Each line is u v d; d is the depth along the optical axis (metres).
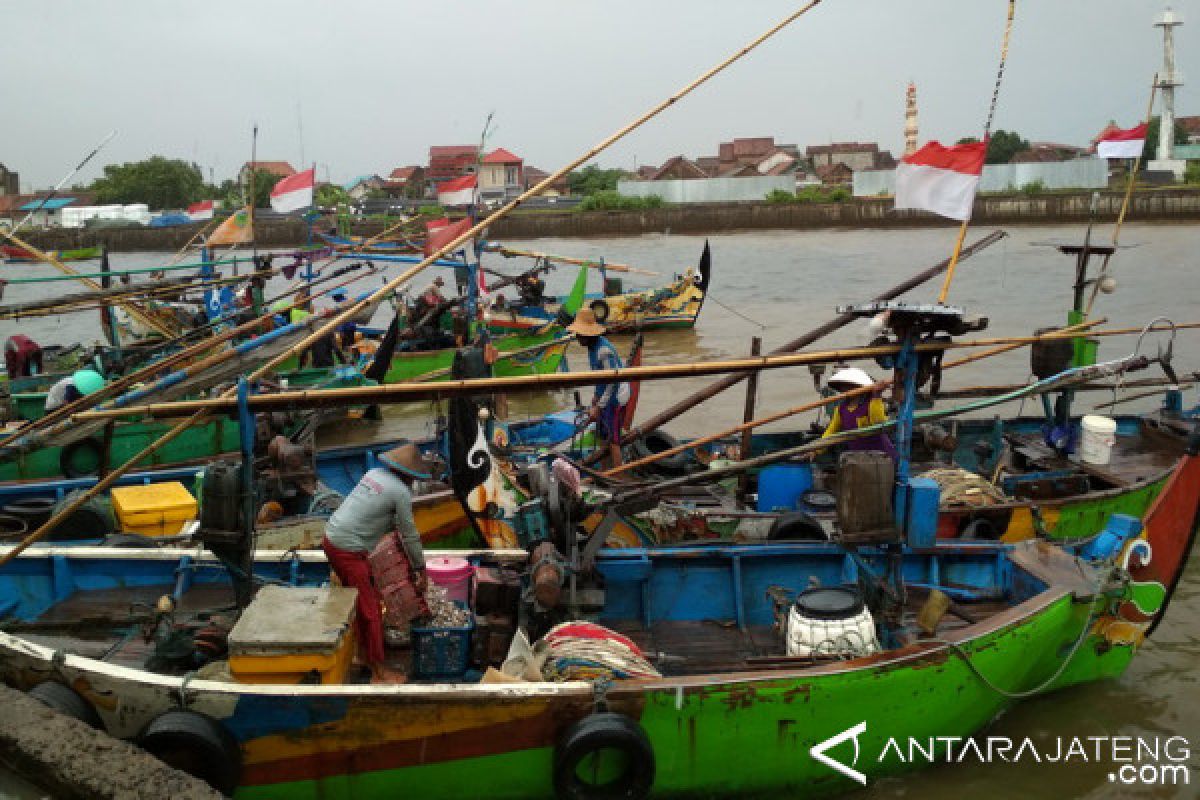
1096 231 51.66
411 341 20.33
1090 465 10.85
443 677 6.63
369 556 6.50
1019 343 9.48
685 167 80.12
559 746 5.92
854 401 8.76
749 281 36.28
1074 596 7.23
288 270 19.45
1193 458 7.91
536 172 90.12
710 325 26.62
